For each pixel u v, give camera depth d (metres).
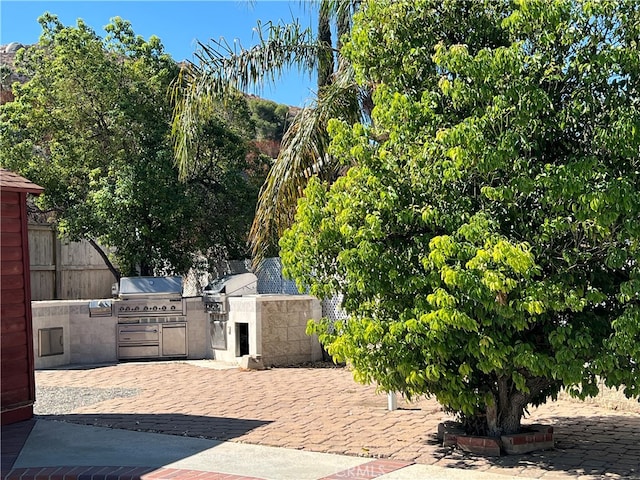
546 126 6.18
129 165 16.61
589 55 6.06
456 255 6.02
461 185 6.55
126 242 16.89
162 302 14.65
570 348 5.99
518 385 6.34
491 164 5.91
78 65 17.19
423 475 6.28
